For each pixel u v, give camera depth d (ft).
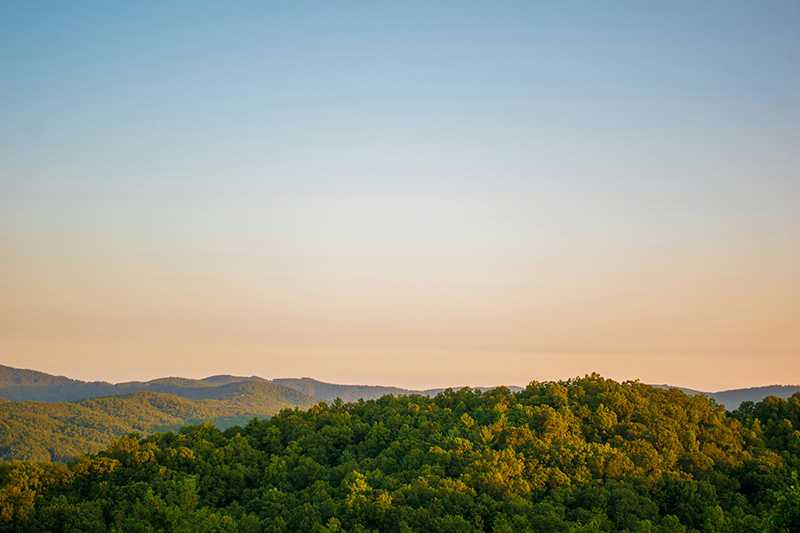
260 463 544.62
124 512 464.24
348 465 510.17
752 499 460.96
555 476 453.99
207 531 440.45
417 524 414.41
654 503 431.02
